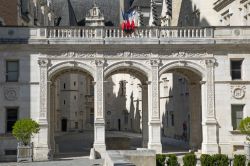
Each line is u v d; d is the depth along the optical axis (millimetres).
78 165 28734
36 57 34312
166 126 57188
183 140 48875
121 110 84938
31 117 34062
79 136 66875
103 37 34469
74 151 39375
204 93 35094
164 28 35000
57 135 69625
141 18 63469
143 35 34812
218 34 35156
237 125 35094
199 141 37562
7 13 42281
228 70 35125
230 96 35062
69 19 70625
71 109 85125
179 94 50656
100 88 34531
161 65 34906
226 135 34750
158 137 34438
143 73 35125
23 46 34062
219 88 35062
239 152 34344
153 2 60031
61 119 84625
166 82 57344
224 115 34938
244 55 35219
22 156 31297
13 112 34344
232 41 34938
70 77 85250
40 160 32625
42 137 33719
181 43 34750
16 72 34406
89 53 34562
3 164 29750
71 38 34219
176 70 37312
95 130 34156
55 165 28906
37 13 59562
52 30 34406
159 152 34125
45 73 34219
